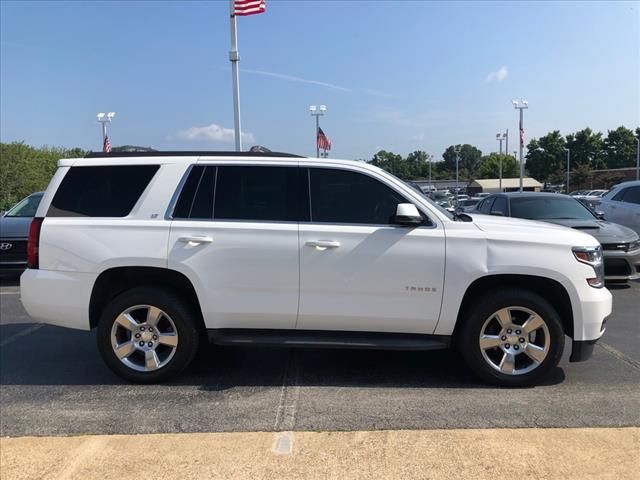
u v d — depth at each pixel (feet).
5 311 24.17
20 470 10.32
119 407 13.23
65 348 18.45
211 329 14.52
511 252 13.82
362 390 14.20
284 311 14.26
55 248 14.43
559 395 13.71
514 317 14.24
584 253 13.96
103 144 103.40
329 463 10.36
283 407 13.08
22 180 140.67
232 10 58.75
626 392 13.92
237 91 60.39
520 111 142.82
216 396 13.87
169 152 15.08
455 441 11.16
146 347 14.73
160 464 10.43
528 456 10.52
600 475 9.86
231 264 14.14
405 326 14.28
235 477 9.92
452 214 15.56
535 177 341.00
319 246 13.97
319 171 14.62
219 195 14.56
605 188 272.10
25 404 13.51
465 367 15.98
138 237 14.24
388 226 14.15
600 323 14.02
